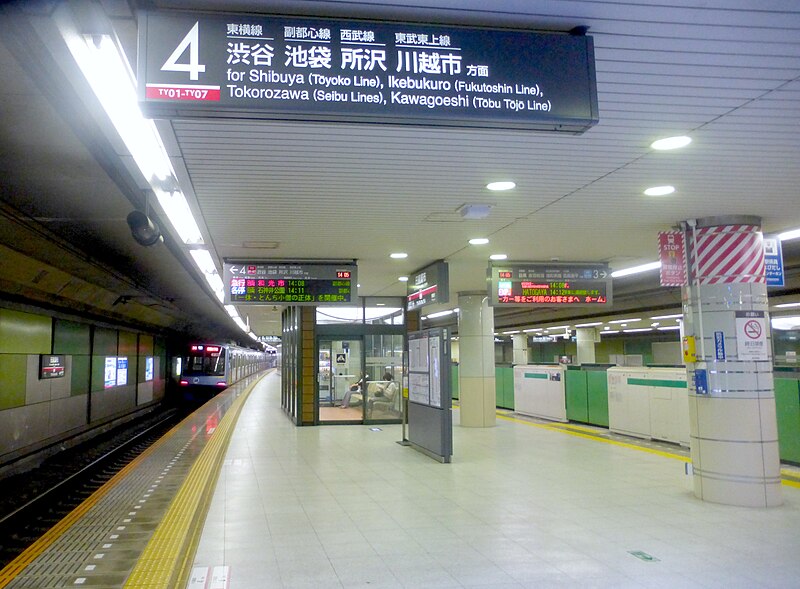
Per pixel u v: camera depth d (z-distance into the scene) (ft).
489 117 10.78
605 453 35.86
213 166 17.89
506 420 55.47
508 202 22.54
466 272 40.52
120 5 10.20
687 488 26.30
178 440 42.39
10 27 10.62
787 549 18.10
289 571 16.40
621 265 38.73
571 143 16.40
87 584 14.52
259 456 35.14
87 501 24.04
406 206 22.98
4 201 23.94
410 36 10.69
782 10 10.43
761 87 13.28
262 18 10.32
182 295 62.49
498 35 10.96
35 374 44.29
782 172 19.25
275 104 10.23
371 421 51.13
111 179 20.93
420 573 16.21
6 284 35.04
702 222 25.29
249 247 31.01
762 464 23.20
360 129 14.92
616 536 19.42
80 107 14.84
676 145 16.70
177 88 10.04
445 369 32.89
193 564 17.02
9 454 40.14
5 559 24.57
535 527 20.43
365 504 23.67
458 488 26.40
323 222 25.52
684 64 12.27
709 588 15.15
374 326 52.37
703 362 24.35
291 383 56.54
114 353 66.33
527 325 116.26
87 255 37.06
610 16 10.68
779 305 66.90
